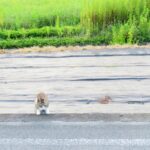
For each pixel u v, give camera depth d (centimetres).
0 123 1744
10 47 3030
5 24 3150
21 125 1727
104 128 1670
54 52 2945
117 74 2608
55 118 1798
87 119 1770
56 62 2809
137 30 3080
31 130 1664
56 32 3112
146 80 2528
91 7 3144
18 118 1806
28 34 3112
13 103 2261
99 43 3038
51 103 2230
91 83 2511
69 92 2391
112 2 3192
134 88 2423
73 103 2234
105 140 1546
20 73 2673
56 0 3172
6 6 3192
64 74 2638
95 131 1642
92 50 2952
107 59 2817
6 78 2608
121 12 3156
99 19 3136
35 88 2469
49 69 2714
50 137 1586
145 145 1495
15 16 3164
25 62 2825
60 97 2327
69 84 2511
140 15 3142
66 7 3166
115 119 1762
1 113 1994
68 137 1583
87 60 2814
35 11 3172
